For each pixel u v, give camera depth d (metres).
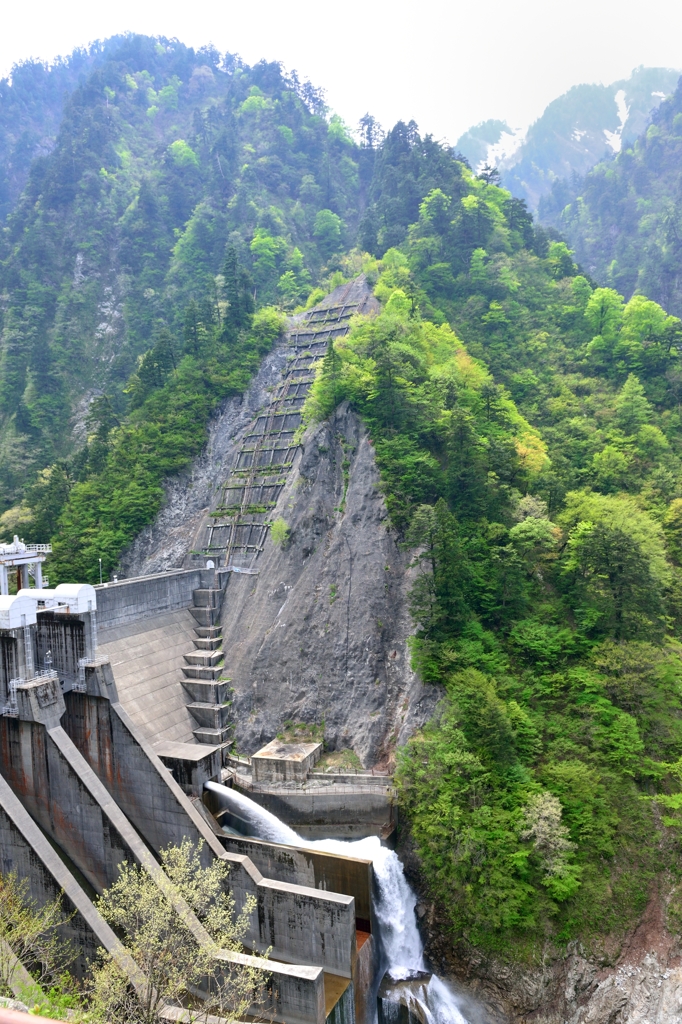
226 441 99.88
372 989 51.06
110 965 34.94
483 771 55.06
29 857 40.28
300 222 175.88
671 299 163.75
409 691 64.56
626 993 47.69
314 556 78.56
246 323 115.94
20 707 46.47
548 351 115.88
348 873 51.56
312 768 62.91
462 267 130.88
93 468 100.12
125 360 151.00
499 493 76.06
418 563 70.88
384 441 80.69
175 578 75.75
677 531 79.62
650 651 61.62
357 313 114.25
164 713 65.06
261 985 40.06
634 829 53.31
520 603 67.75
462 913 51.78
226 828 57.97
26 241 167.38
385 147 174.88
